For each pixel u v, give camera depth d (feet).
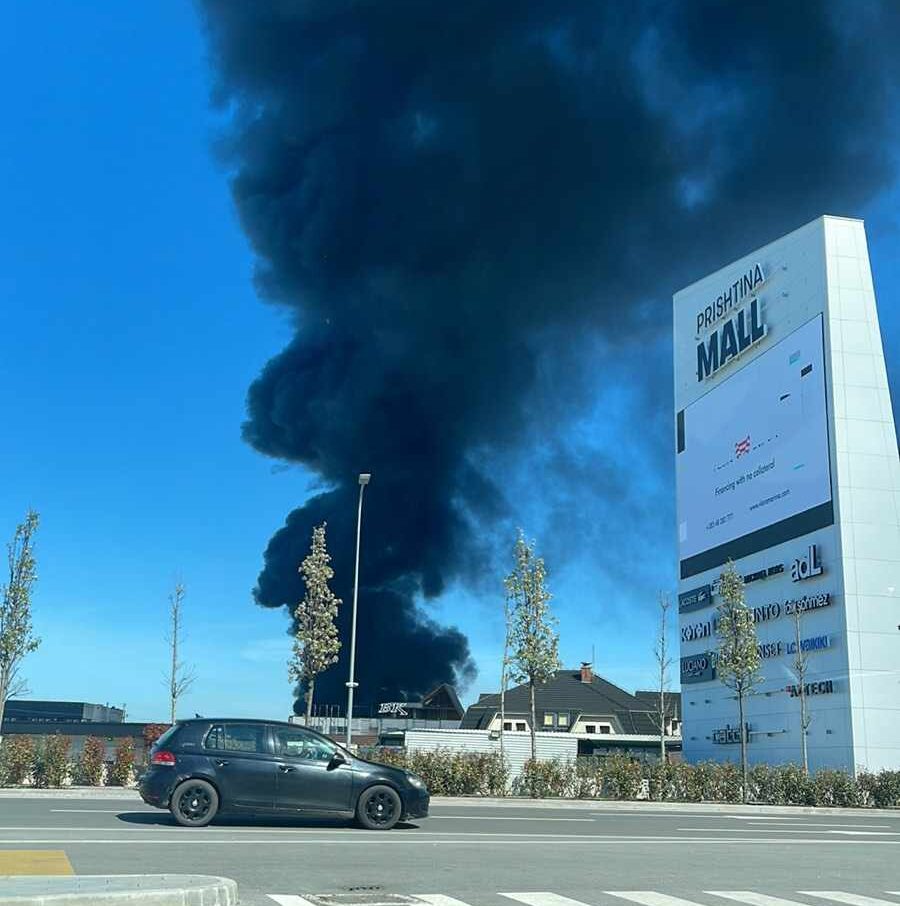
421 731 131.85
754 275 150.82
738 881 38.14
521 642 105.09
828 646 124.88
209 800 49.83
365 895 31.37
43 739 89.81
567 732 231.09
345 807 51.47
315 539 108.06
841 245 135.23
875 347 131.54
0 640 91.56
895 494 126.82
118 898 25.34
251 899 29.99
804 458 133.90
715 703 151.74
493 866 39.45
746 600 142.20
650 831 60.59
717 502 156.35
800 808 96.12
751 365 149.48
